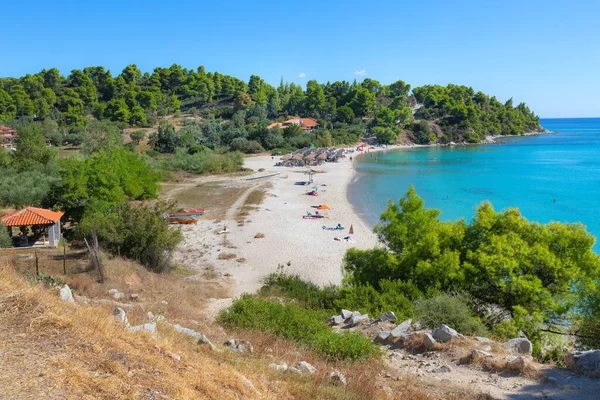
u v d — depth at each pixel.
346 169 92.62
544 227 19.58
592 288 17.14
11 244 31.30
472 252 19.52
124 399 5.51
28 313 7.61
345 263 24.84
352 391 8.30
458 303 14.64
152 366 6.71
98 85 191.88
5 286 8.74
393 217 22.86
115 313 9.38
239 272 31.14
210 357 8.70
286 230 43.25
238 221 46.62
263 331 13.13
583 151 135.50
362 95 172.88
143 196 55.50
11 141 102.94
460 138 172.38
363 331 14.31
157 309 15.82
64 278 20.48
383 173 87.31
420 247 20.70
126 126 140.38
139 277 24.16
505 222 20.27
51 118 139.12
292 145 125.81
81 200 39.09
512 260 17.89
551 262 17.59
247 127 136.50
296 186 70.44
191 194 63.25
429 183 75.06
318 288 25.17
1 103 134.88
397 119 169.25
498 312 17.95
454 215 51.38
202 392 6.44
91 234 27.89
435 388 9.20
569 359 10.38
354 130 154.50
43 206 42.16
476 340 12.17
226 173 84.69
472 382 9.48
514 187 70.06
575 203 56.16
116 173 45.69
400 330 13.27
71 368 5.98
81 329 7.37
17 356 6.13
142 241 27.72
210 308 20.61
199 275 30.00
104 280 21.58
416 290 18.64
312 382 8.48
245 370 8.23
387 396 8.49
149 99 161.38
